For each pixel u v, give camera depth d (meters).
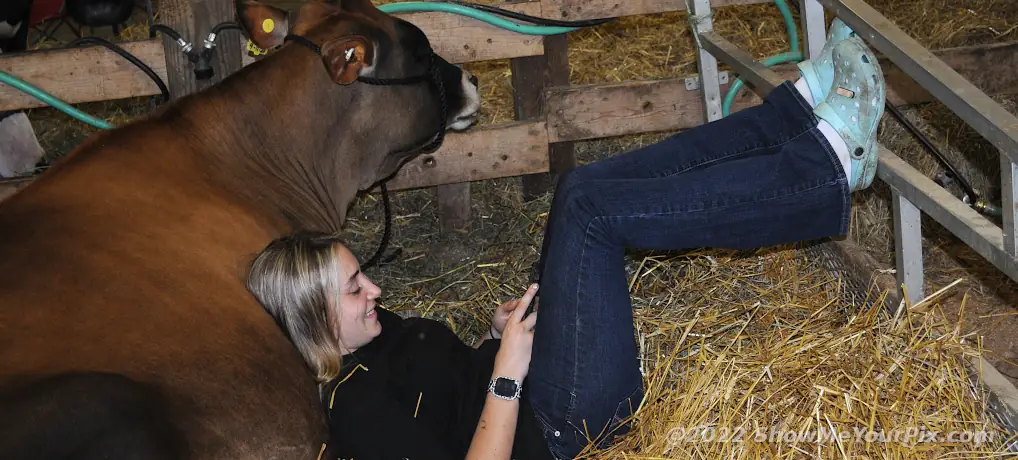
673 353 2.61
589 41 4.89
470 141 3.83
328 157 3.01
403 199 4.14
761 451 2.28
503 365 2.31
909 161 3.73
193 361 1.97
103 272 2.06
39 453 1.66
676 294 3.09
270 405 2.06
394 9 3.60
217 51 3.53
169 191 2.44
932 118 3.88
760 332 2.76
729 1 3.79
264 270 2.21
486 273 3.67
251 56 3.60
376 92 3.00
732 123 2.60
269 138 2.82
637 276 3.16
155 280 2.11
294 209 2.85
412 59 3.03
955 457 2.19
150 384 1.87
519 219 3.94
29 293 1.94
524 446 2.35
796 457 2.27
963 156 3.69
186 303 2.10
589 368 2.35
